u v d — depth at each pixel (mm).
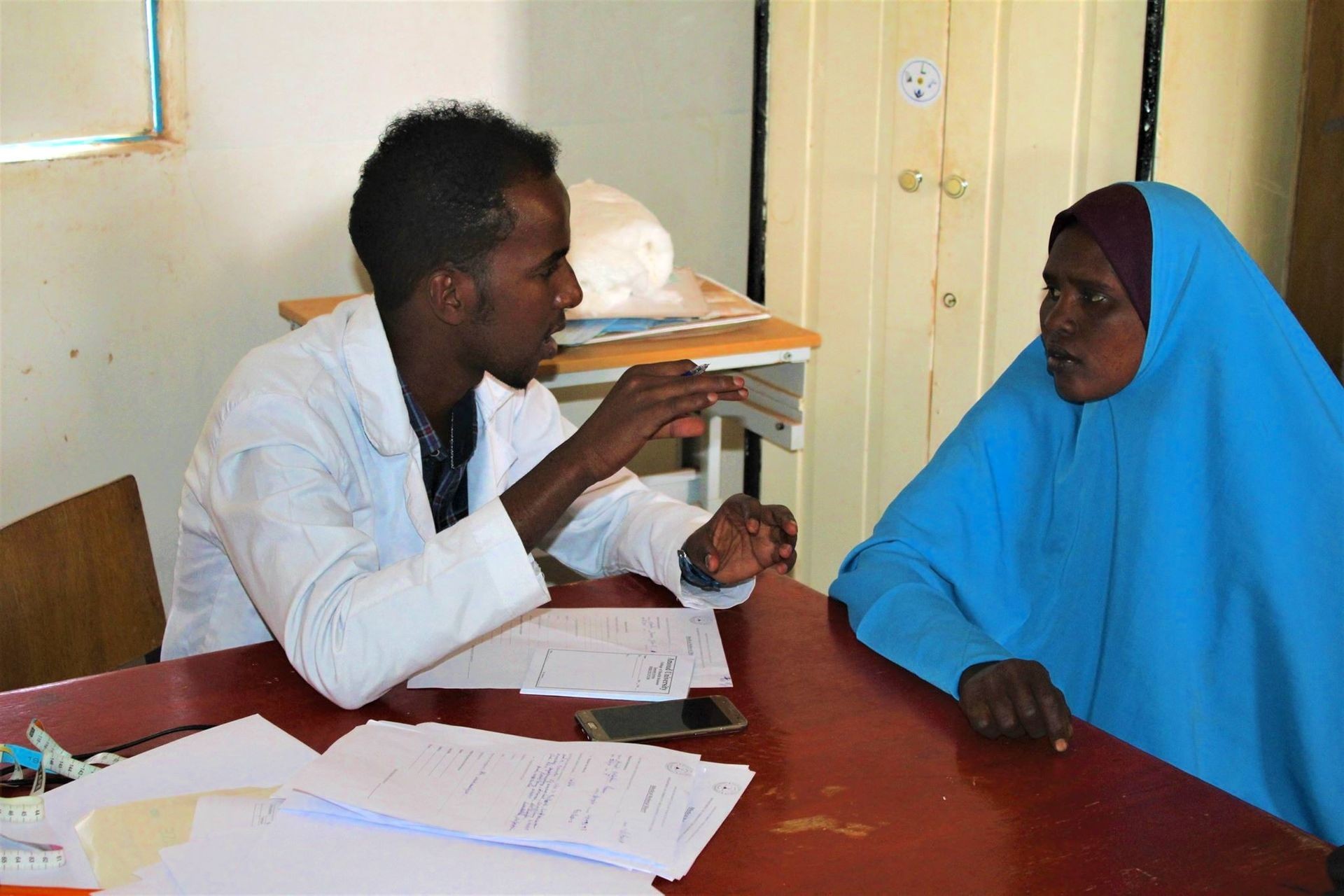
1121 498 1387
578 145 2688
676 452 2990
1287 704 1308
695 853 857
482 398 1416
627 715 1055
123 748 1006
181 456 2307
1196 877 843
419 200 1179
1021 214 2467
